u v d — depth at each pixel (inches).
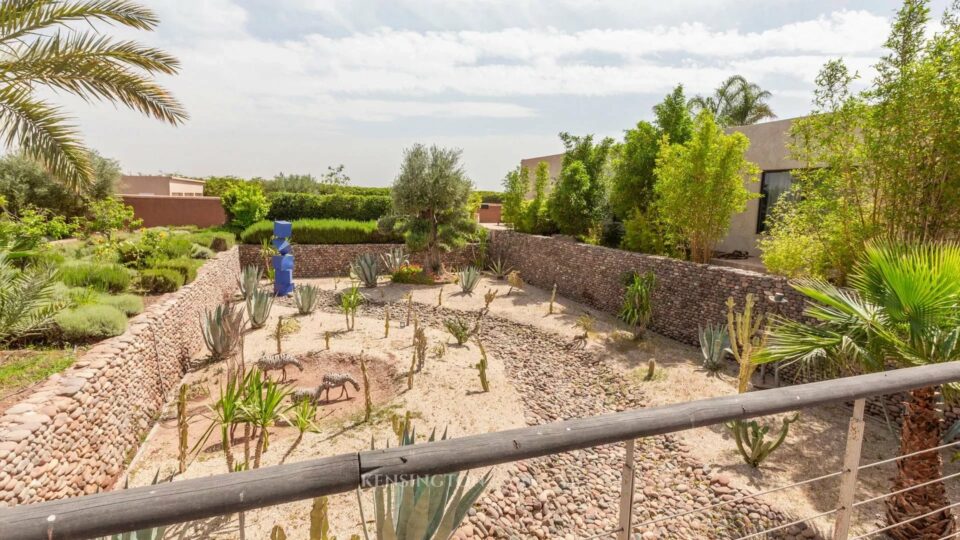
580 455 274.5
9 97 276.2
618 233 676.1
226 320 388.8
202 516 32.1
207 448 256.8
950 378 65.0
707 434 292.7
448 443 39.3
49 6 274.5
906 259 169.5
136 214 837.2
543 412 320.8
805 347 189.6
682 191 490.6
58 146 294.2
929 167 290.8
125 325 273.7
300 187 1315.2
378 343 443.5
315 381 363.3
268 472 34.3
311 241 810.8
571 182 700.7
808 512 220.1
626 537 52.2
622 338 474.0
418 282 723.4
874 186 317.1
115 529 30.1
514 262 808.9
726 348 385.4
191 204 869.8
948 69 276.1
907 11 289.3
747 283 410.3
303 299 539.8
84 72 285.0
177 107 319.6
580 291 633.6
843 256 349.1
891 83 295.0
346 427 283.1
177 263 430.3
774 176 544.4
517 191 852.0
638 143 607.2
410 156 737.6
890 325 178.5
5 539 27.5
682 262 474.6
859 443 65.3
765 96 988.6
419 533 72.5
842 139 335.3
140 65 308.5
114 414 231.3
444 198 724.7
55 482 178.2
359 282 714.8
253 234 780.0
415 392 335.6
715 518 220.8
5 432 160.7
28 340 256.4
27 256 363.9
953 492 225.5
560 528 214.8
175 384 335.9
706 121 478.9
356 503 206.4
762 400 52.8
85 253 471.2
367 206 959.6
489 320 552.7
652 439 290.5
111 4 285.6
